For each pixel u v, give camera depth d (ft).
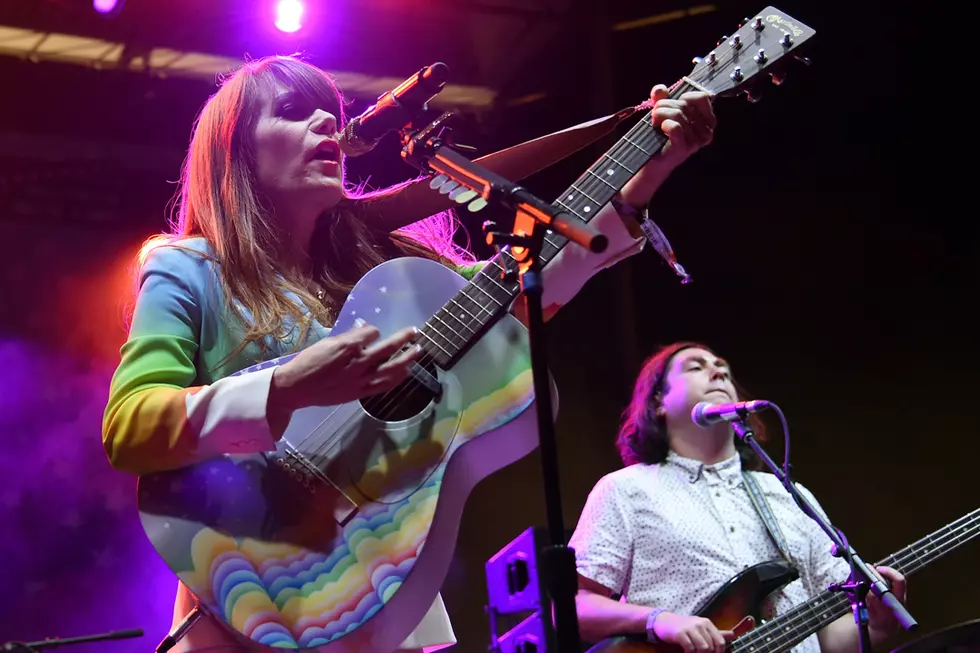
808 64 6.12
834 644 9.22
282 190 6.01
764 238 19.58
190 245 5.76
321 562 4.93
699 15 18.19
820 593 9.07
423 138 5.68
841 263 19.12
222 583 4.84
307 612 4.83
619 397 20.04
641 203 5.93
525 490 19.80
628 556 9.55
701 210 19.97
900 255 18.74
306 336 5.63
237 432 4.83
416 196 6.41
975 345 18.17
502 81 18.92
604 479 10.23
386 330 5.62
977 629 7.36
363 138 5.96
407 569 4.95
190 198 6.23
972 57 17.62
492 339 5.59
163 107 17.56
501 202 5.11
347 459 5.18
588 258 5.79
